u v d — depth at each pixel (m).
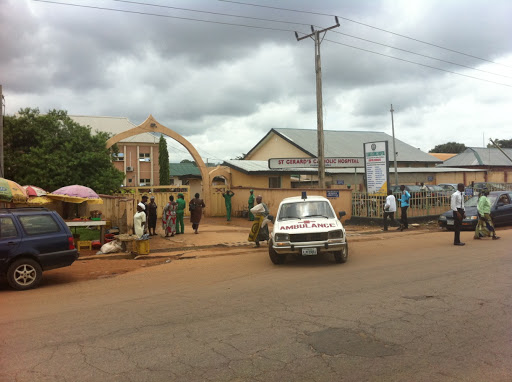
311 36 22.69
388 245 13.52
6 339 5.13
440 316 5.56
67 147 23.33
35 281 8.70
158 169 45.56
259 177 32.56
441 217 18.09
